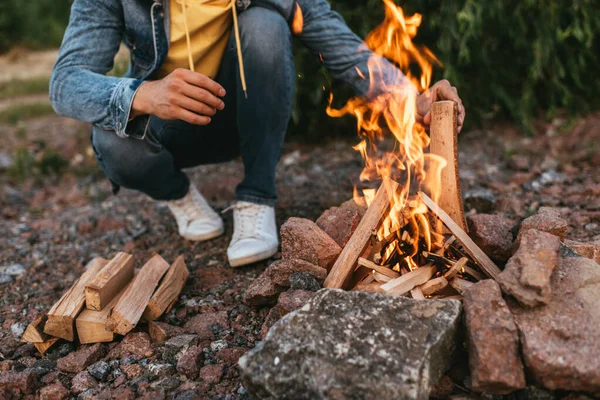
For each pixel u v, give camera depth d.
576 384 1.16
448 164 1.49
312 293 1.48
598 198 2.38
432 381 1.19
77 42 1.70
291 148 3.58
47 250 2.48
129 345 1.59
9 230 2.80
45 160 3.80
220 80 1.99
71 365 1.54
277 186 2.93
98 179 3.61
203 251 2.24
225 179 3.13
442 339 1.21
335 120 3.57
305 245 1.61
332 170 3.09
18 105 6.05
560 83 3.40
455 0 3.04
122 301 1.62
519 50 3.39
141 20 1.78
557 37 3.20
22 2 11.32
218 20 1.81
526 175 2.74
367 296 1.29
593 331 1.21
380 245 1.53
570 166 2.85
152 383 1.45
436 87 1.60
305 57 3.24
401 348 1.17
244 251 1.95
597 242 1.67
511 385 1.17
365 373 1.13
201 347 1.58
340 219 1.78
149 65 1.88
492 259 1.60
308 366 1.15
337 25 1.91
